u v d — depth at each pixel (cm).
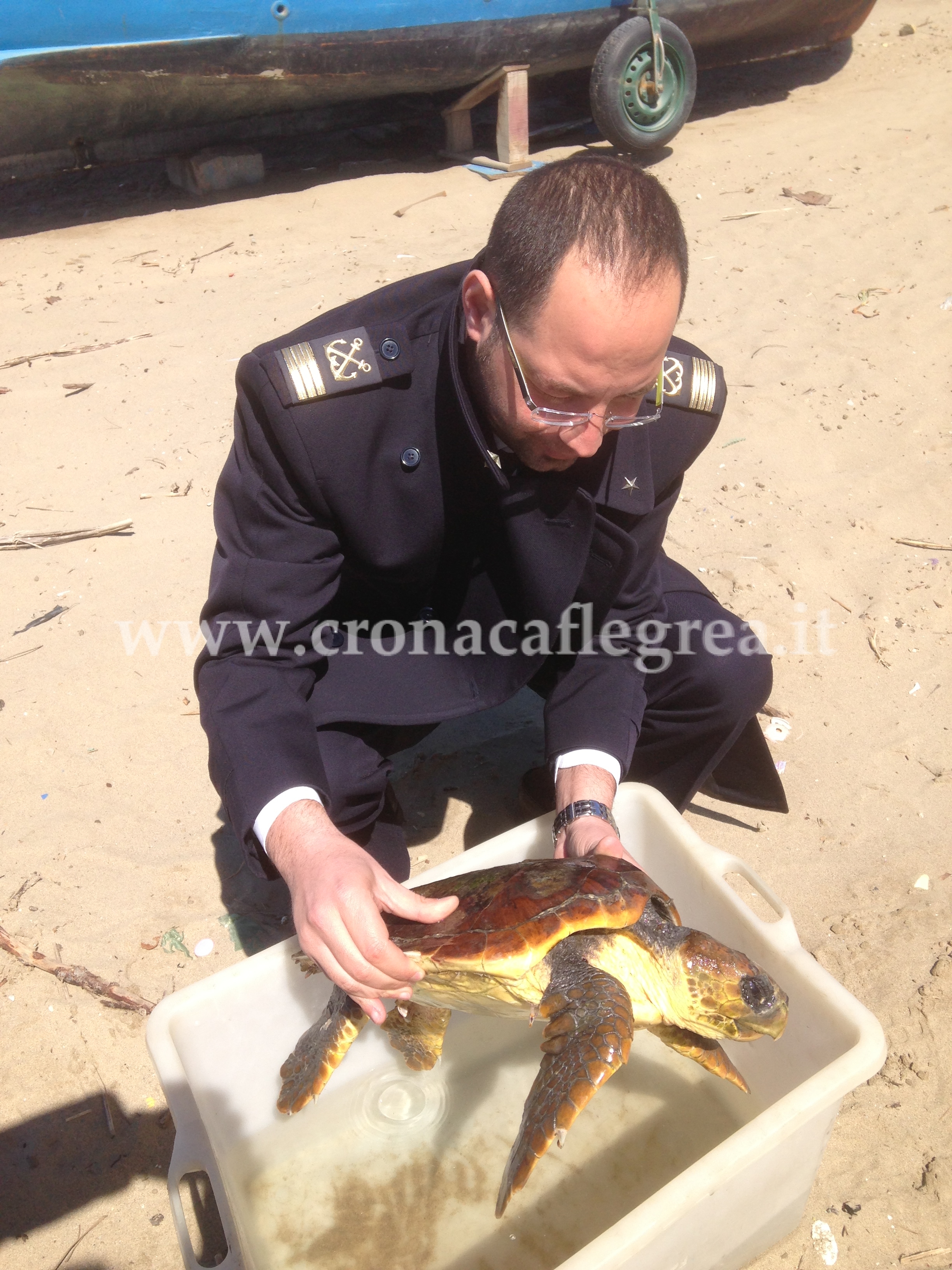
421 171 660
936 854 233
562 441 153
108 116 573
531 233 139
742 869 184
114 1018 202
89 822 246
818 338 446
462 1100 189
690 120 720
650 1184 174
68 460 384
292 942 178
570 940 155
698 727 214
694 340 449
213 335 463
